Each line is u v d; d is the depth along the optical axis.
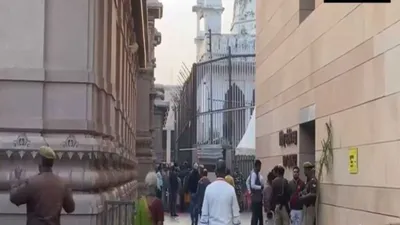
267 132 22.59
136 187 23.58
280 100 20.28
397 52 10.45
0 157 8.55
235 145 36.88
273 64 21.58
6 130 8.70
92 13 9.16
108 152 10.09
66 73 8.90
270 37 22.17
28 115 8.76
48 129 8.79
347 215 12.88
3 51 8.85
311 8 17.81
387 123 10.86
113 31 12.97
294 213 14.23
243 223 22.00
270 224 15.11
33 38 8.91
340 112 13.64
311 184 14.51
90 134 9.01
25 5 8.95
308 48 16.59
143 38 29.64
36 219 6.89
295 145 18.06
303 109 17.05
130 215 10.79
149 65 39.81
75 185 8.60
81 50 9.03
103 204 9.23
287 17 19.31
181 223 22.77
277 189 14.77
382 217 10.97
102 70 10.22
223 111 36.69
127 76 20.53
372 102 11.66
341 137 13.54
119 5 15.41
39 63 8.89
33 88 8.80
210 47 47.12
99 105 9.85
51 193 6.97
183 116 49.44
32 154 8.56
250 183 17.78
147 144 34.94
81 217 8.54
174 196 25.41
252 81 40.09
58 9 9.04
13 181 8.02
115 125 13.37
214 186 9.65
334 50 14.17
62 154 8.66
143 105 35.94
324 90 14.96
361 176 12.19
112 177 10.70
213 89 40.19
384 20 11.09
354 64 12.75
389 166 10.72
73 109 8.89
